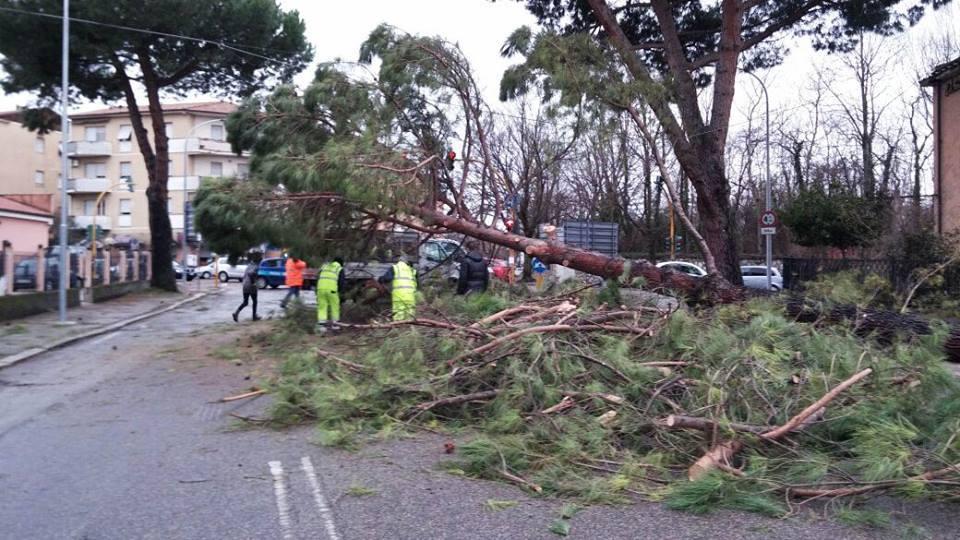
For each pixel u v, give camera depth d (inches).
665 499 225.5
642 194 1823.3
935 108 915.4
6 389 418.6
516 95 586.2
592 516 214.2
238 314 825.5
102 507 223.0
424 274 623.8
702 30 749.3
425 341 369.1
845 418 258.5
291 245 528.4
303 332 564.7
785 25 705.6
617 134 568.7
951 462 224.4
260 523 209.6
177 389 410.9
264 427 321.1
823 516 213.0
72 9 978.1
